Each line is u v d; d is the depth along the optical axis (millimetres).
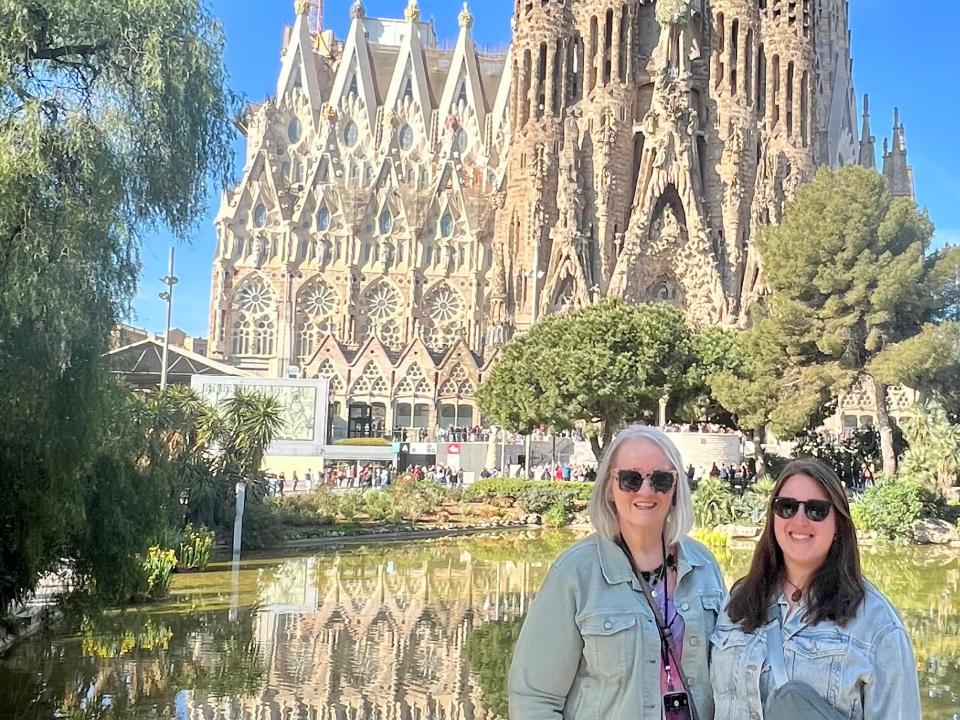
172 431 37812
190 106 18047
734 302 99250
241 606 25734
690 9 103375
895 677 4809
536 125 105500
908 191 136750
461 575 32844
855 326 54906
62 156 16719
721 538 43906
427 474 69312
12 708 15367
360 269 124625
